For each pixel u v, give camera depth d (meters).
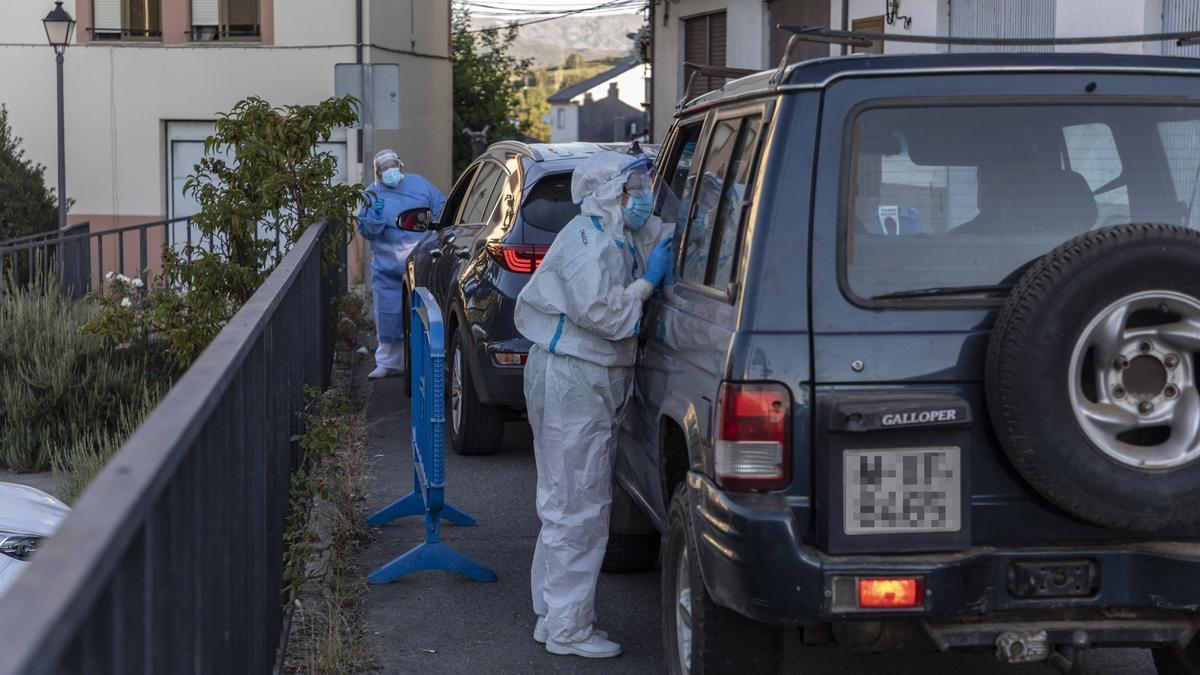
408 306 10.49
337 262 9.21
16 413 8.66
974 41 3.82
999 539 3.61
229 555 3.33
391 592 5.84
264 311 4.27
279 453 5.02
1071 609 3.64
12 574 4.61
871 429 3.47
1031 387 3.37
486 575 6.00
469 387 8.37
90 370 8.87
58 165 21.72
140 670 2.10
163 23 22.83
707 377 3.81
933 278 3.65
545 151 8.30
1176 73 3.81
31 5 22.73
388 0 23.72
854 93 3.69
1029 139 3.73
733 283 3.73
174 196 23.27
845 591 3.47
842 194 3.64
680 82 23.66
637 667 4.97
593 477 4.96
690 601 4.08
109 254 23.14
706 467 3.76
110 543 1.80
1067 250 3.39
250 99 8.83
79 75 22.91
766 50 20.09
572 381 4.87
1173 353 3.41
